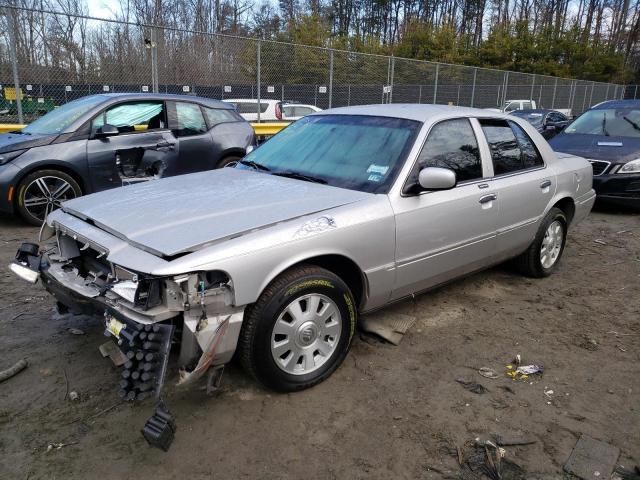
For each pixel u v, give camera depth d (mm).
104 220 3055
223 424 2863
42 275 3328
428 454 2688
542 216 4887
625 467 2635
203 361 2645
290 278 2949
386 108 4285
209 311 2678
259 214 3039
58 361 3420
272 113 12828
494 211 4227
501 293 4867
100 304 2828
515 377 3428
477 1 48219
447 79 17438
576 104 27484
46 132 6816
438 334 3998
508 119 4727
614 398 3227
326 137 4152
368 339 3875
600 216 8406
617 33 50875
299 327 3053
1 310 4145
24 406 2959
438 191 3768
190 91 11375
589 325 4262
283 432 2812
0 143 6629
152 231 2824
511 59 36000
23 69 9391
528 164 4781
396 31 51344
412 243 3578
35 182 6449
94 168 6793
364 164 3742
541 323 4266
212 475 2506
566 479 2551
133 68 10570
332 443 2744
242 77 12141
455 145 4039
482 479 2533
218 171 4215
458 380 3365
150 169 7316
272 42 12375
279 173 3961
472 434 2850
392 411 3020
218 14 35281
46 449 2631
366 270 3336
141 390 2439
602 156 8250
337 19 51094
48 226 3529
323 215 3135
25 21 9312
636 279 5391
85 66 10117
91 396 3064
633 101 9688
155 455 2623
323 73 13547
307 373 3156
